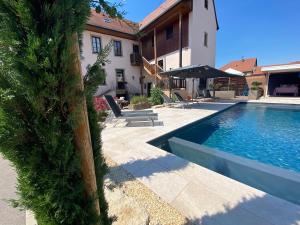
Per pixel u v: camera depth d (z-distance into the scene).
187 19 13.64
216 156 3.76
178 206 2.10
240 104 13.62
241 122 8.32
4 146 0.86
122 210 1.96
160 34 16.20
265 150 5.13
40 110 0.87
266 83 17.20
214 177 2.72
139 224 1.73
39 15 0.82
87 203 1.15
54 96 0.86
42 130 0.88
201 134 6.67
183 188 2.46
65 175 0.98
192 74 11.41
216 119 8.93
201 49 14.94
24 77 0.78
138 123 6.57
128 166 3.19
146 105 10.90
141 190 2.45
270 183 2.88
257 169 3.07
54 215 1.08
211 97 16.56
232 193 2.30
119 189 2.46
